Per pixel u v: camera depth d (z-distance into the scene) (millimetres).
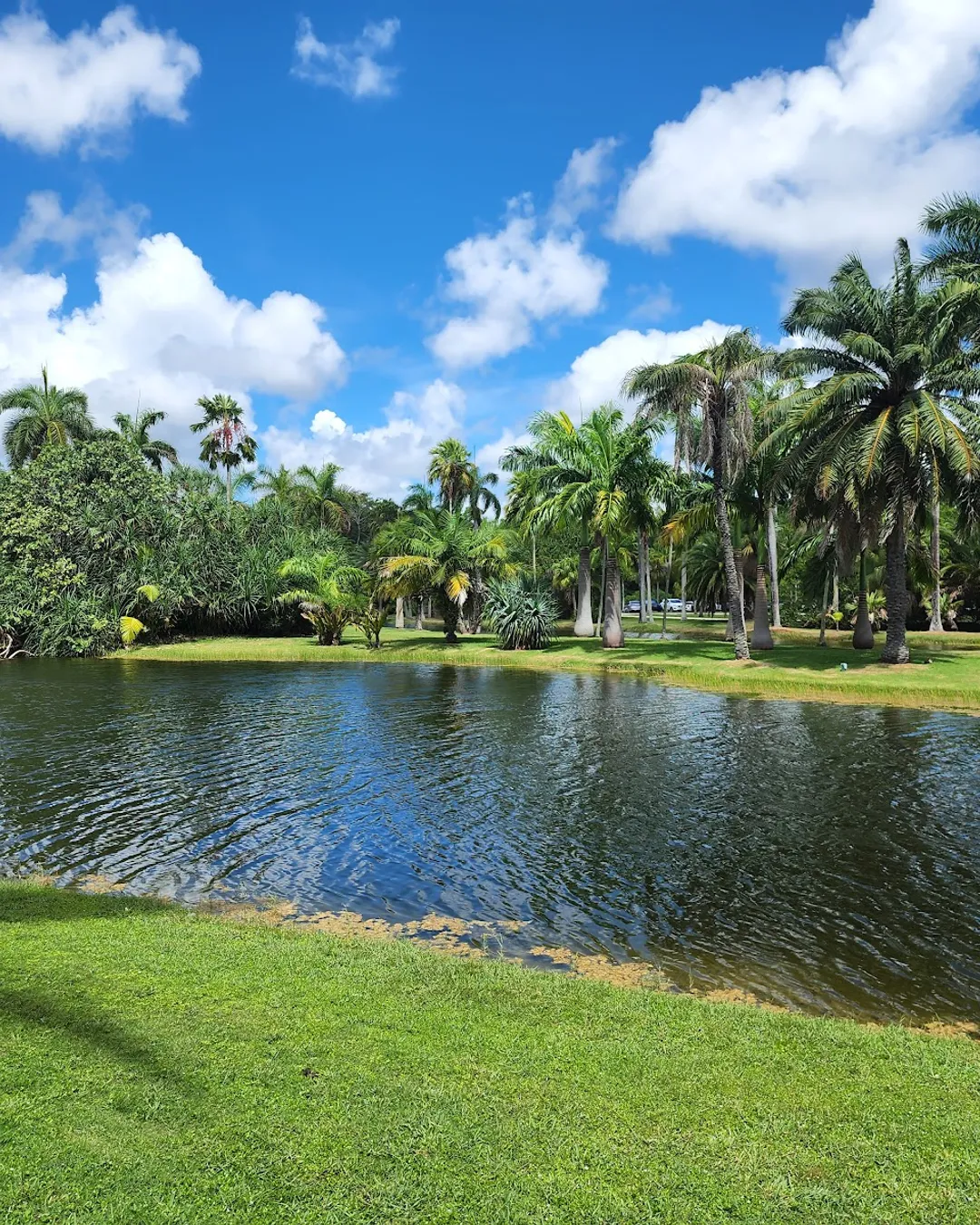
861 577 32719
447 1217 3029
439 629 56500
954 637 39312
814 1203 3145
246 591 42562
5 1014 4625
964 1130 3676
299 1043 4344
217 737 15852
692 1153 3443
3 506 37969
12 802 10984
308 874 8344
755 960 6383
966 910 7367
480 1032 4566
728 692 22656
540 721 17719
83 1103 3682
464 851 9039
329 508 61906
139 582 38812
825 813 10484
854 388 23875
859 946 6629
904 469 24016
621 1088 3969
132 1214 2984
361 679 26516
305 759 13836
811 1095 3963
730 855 8898
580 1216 3047
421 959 5816
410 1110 3703
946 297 22812
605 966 6258
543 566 61438
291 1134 3494
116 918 6645
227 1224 2963
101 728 16828
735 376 25594
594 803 11000
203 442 57000
